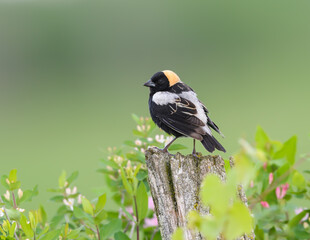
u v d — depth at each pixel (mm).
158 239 5293
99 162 5762
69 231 4672
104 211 4570
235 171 2168
